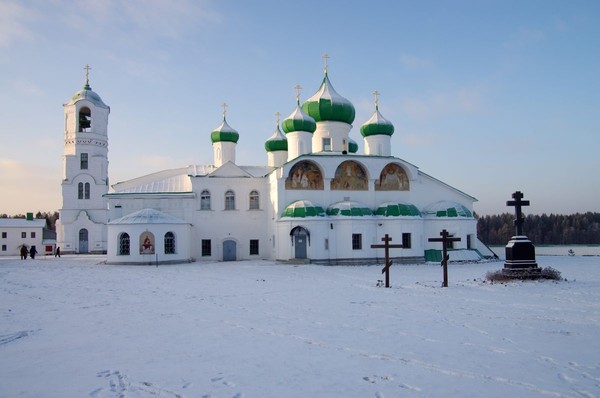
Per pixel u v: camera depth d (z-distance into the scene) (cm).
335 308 2019
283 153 6350
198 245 5481
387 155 5722
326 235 4875
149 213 5028
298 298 2331
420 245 5044
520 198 3016
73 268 4466
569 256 6025
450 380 1061
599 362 1180
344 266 4588
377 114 5753
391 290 2616
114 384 1058
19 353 1320
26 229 9231
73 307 2123
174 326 1667
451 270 3997
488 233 15162
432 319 1748
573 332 1512
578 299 2164
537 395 965
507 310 1911
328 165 5188
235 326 1656
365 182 5347
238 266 4550
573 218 14425
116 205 5431
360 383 1047
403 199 5434
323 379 1076
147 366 1184
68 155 7731
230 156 6356
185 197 5481
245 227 5594
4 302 2295
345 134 5812
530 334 1489
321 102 5675
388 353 1284
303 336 1492
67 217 7675
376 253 4938
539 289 2500
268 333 1540
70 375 1122
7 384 1062
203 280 3256
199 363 1205
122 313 1952
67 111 7812
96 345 1403
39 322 1766
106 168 7981
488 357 1236
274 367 1167
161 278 3425
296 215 4891
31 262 5481
